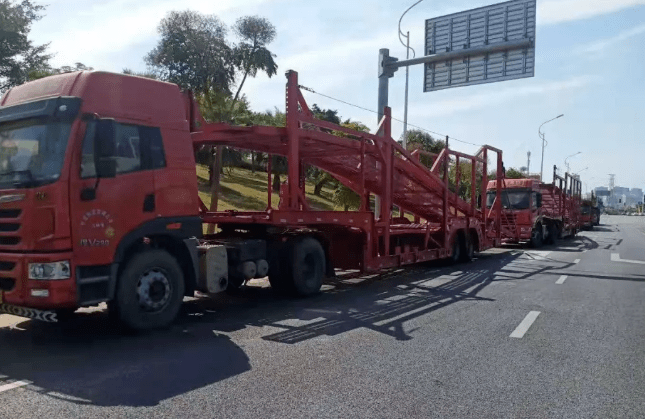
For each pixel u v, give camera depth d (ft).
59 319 25.73
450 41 67.10
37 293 20.63
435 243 49.90
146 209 23.73
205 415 14.74
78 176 21.34
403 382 17.71
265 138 34.04
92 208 21.72
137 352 20.89
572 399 16.39
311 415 14.85
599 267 52.19
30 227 20.86
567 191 100.99
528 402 16.10
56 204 20.80
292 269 33.09
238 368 19.01
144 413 14.84
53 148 21.35
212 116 63.41
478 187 60.08
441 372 18.84
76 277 21.16
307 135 34.24
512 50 62.28
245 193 106.32
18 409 15.07
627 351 21.90
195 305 31.17
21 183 21.22
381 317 28.04
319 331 24.80
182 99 26.18
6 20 87.86
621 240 99.14
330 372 18.69
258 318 27.55
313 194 105.09
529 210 76.28
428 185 48.34
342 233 37.91
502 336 24.14
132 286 23.17
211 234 35.86
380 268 39.93
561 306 31.65
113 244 22.40
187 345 22.07
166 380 17.62
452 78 66.64
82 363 19.40
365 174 44.60
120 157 22.91
